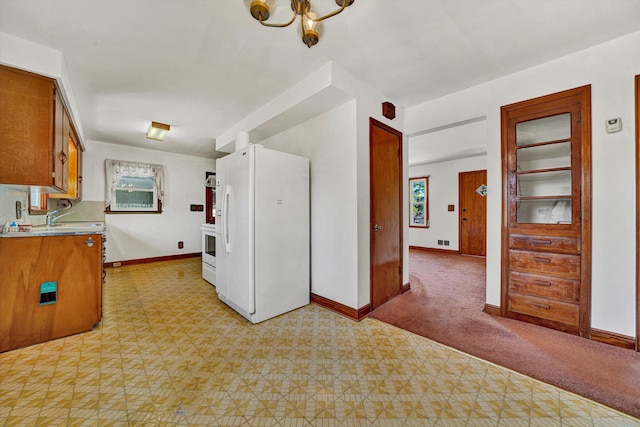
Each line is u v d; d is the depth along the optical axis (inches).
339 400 55.0
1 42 69.2
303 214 109.9
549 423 48.8
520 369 65.3
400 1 60.6
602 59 77.5
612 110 76.3
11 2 58.9
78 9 61.8
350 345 77.5
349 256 99.1
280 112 108.6
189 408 52.6
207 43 75.4
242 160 96.7
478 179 224.8
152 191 195.0
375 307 106.7
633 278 73.7
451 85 103.0
